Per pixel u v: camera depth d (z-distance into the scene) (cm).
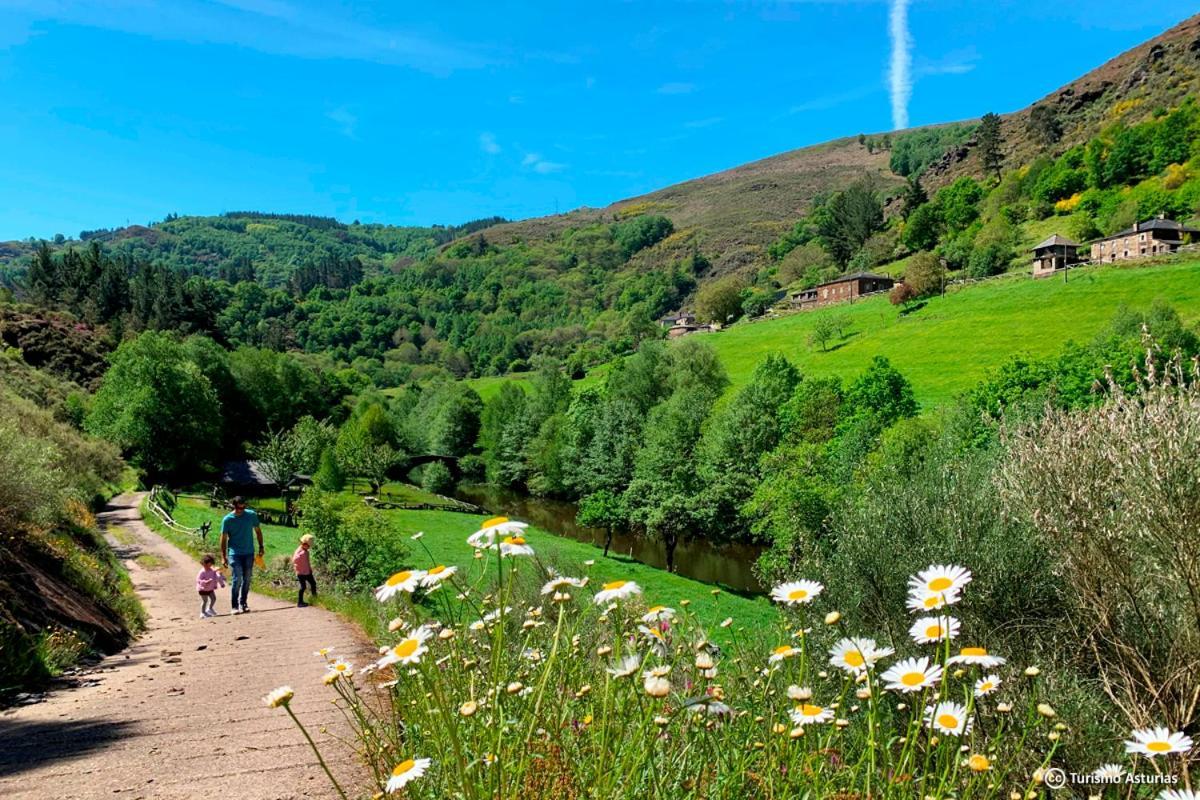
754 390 4681
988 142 17638
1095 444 571
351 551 2123
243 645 899
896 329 8519
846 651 251
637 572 3070
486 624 280
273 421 8588
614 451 5619
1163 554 509
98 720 528
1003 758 348
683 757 242
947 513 823
